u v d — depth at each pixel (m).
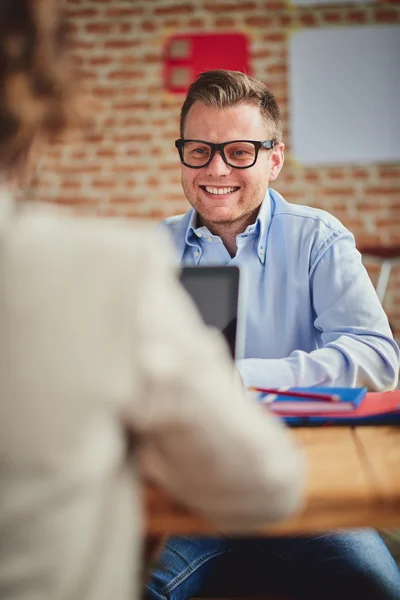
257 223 1.91
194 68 5.45
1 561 0.59
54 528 0.59
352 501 0.97
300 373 1.57
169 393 0.61
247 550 1.39
